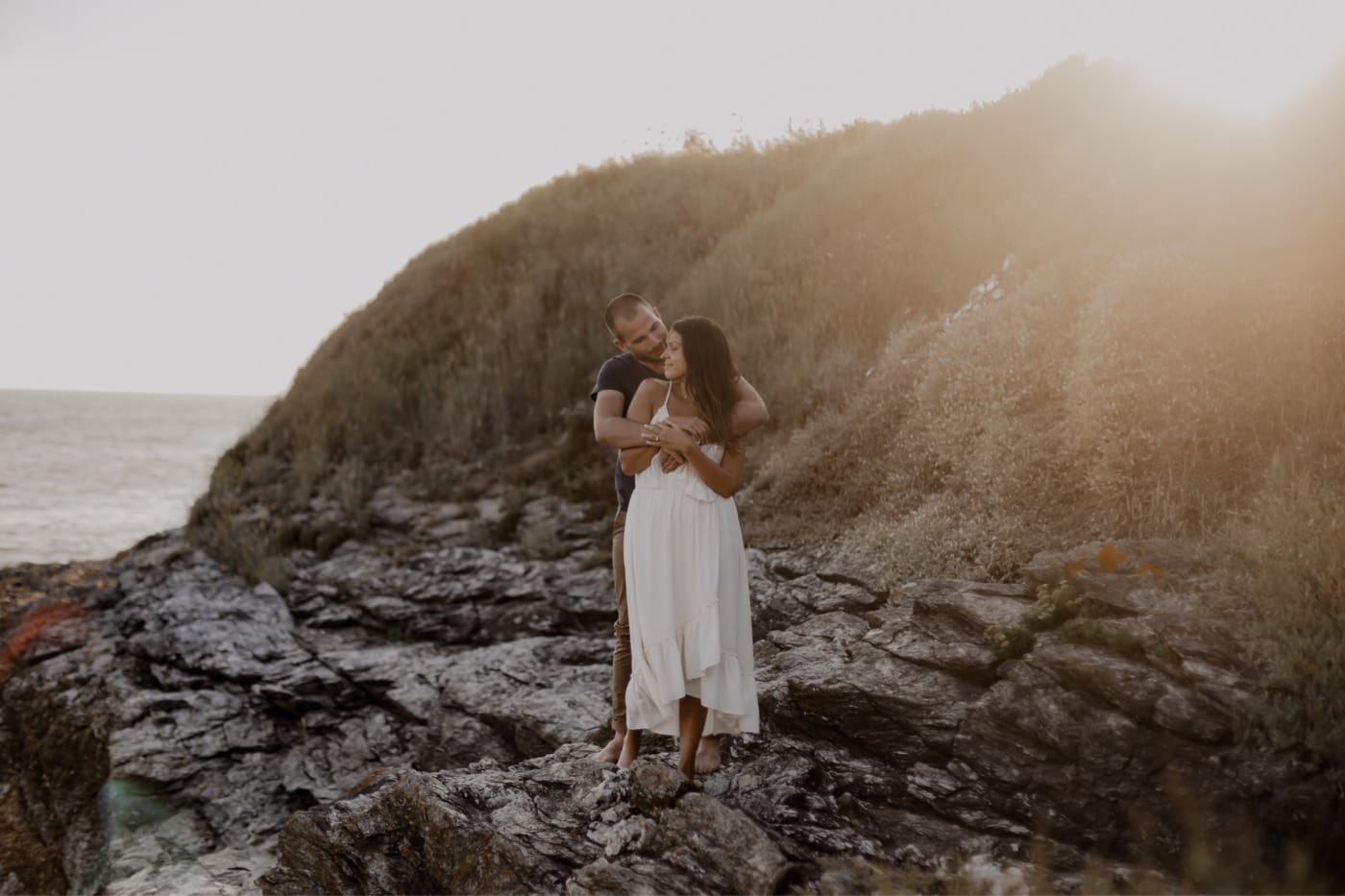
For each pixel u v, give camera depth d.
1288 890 3.13
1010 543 5.61
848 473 7.52
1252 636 3.94
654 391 3.81
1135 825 3.60
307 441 13.78
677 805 3.56
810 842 3.58
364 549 10.60
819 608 5.95
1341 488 4.70
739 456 3.76
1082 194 9.21
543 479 10.80
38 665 9.02
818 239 11.66
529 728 6.13
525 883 3.33
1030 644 4.36
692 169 16.36
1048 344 6.94
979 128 12.48
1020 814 3.79
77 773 7.62
